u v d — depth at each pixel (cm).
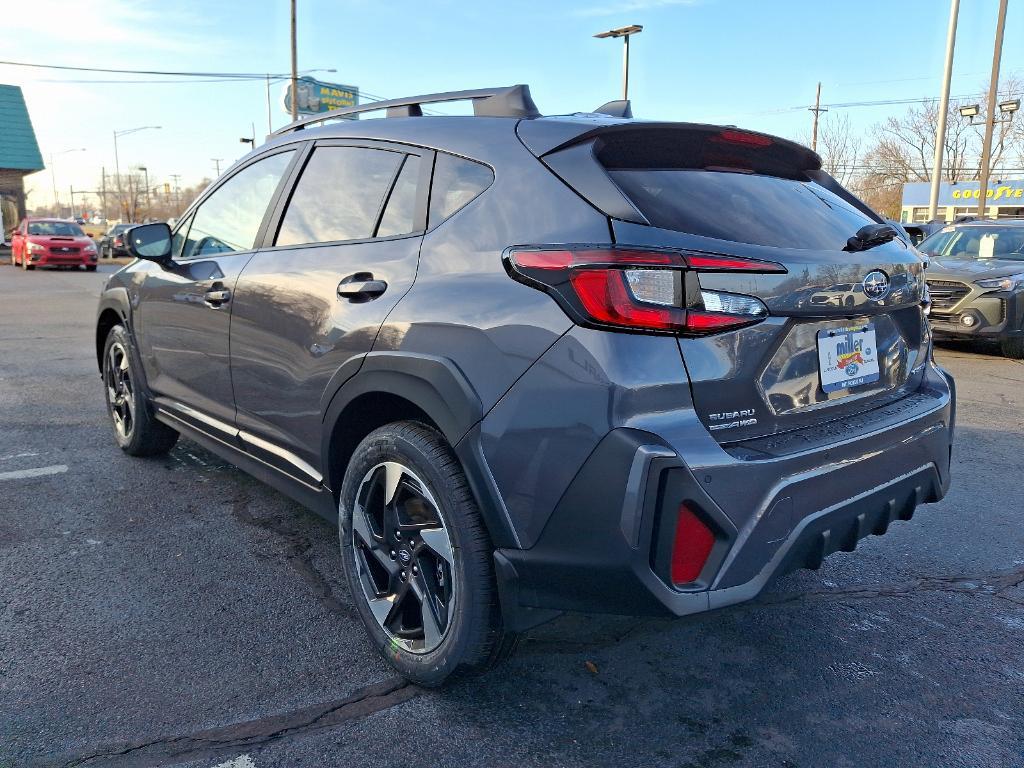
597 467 205
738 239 227
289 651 281
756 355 225
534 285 220
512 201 239
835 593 336
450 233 253
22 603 310
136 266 460
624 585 207
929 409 277
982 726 248
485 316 228
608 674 272
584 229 219
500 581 226
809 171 305
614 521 204
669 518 205
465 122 274
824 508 231
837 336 252
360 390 266
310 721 243
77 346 937
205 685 259
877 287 260
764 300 223
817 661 283
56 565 344
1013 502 445
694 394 211
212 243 384
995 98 2600
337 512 301
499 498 222
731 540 213
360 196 299
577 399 208
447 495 235
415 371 242
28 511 403
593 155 230
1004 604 328
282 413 315
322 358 285
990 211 4378
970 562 367
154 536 376
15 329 1083
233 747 230
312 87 5184
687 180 242
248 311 331
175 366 403
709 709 254
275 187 348
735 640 296
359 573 276
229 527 388
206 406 379
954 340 1005
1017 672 279
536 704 254
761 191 258
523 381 217
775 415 233
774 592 336
